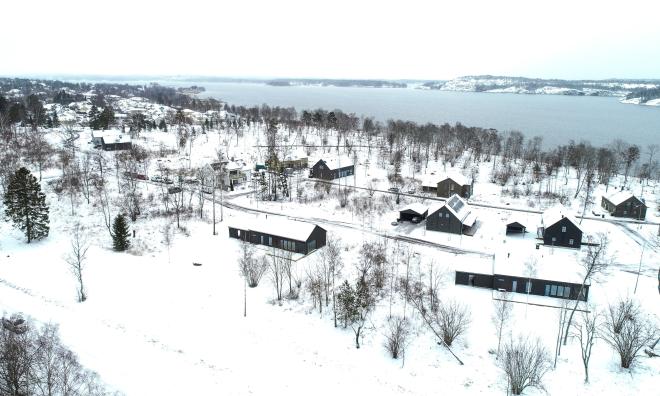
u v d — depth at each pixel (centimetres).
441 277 7175
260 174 12212
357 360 5184
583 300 6569
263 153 15688
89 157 12481
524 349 4981
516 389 4653
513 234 9244
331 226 9494
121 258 7512
